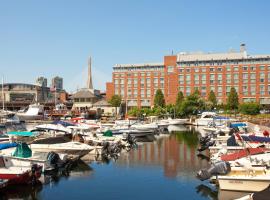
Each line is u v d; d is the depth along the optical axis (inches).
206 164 1552.7
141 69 6348.4
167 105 5521.7
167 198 1024.2
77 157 1561.3
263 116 4377.5
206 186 1150.3
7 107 5787.4
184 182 1211.9
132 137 2317.9
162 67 6240.2
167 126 3828.7
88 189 1120.8
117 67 6486.2
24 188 1113.4
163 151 1991.9
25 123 2834.6
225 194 1035.3
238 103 5310.0
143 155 1830.7
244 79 5738.2
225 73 5836.6
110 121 3698.3
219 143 1958.7
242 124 2864.2
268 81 5615.2
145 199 1013.2
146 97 6299.2
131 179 1259.2
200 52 6215.6
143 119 4165.8
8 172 1079.6
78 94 5792.3
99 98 6225.4
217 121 3614.7
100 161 1641.2
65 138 1696.6
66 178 1274.6
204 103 5128.0
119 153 1910.7
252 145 1583.4
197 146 2228.1
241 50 5905.5
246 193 1029.2
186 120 4448.8
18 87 6628.9
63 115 4153.5
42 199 1010.7
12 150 1358.3
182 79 6082.7
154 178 1275.8
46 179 1250.6
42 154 1315.2
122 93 6446.9
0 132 2103.8
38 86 6776.6
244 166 1087.6
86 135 2150.6
